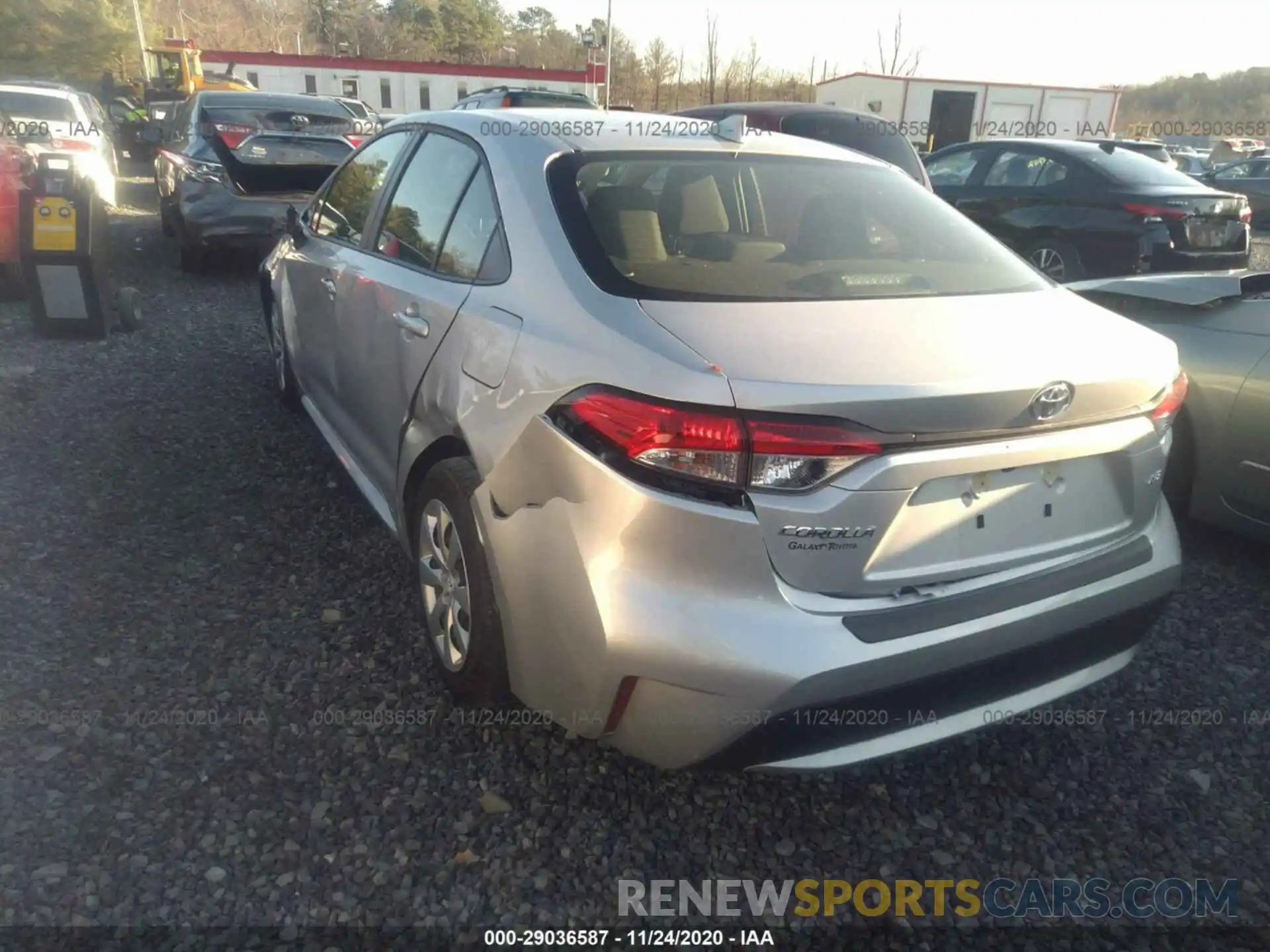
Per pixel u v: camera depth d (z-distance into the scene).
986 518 2.21
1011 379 2.07
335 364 3.78
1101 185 8.13
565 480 2.16
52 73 40.19
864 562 2.06
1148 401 2.36
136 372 5.79
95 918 2.09
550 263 2.49
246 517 3.95
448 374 2.67
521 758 2.64
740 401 1.95
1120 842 2.46
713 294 2.37
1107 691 3.04
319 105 10.72
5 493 4.07
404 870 2.27
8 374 5.59
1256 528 3.58
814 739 2.12
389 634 3.18
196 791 2.46
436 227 3.11
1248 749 2.79
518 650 2.37
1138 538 2.51
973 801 2.58
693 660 2.02
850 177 3.18
